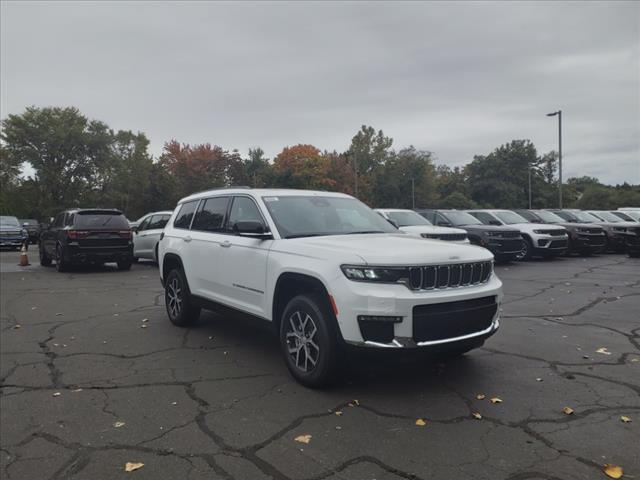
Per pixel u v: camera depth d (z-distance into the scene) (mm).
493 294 4590
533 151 82938
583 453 3324
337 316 4191
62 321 7527
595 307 8180
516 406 4117
